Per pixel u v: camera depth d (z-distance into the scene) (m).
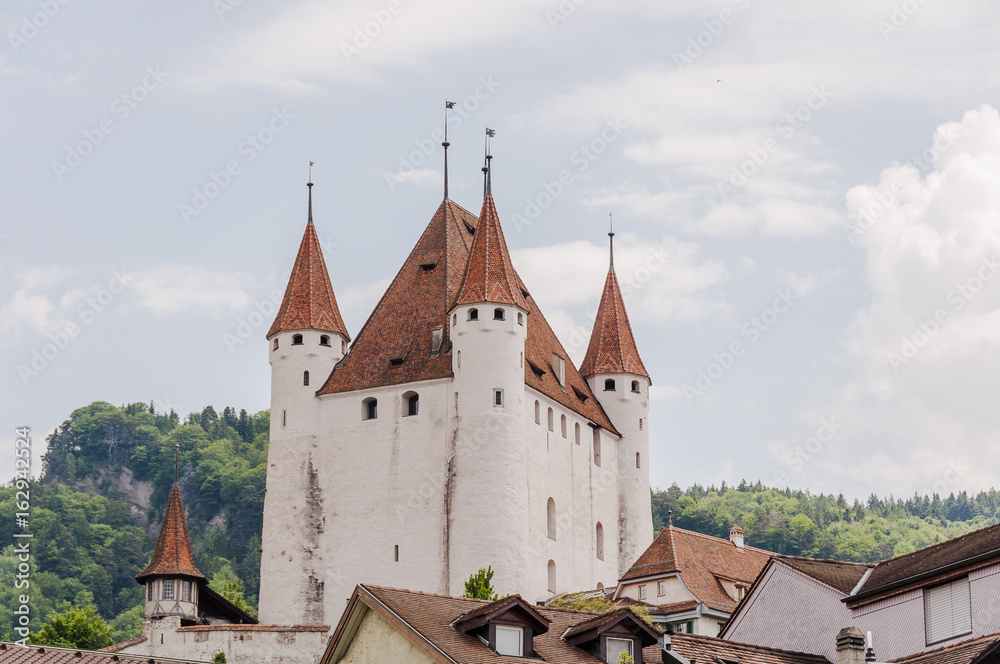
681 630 94.25
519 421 118.31
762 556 104.38
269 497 121.94
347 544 119.19
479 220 123.19
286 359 124.06
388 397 120.88
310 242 129.38
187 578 105.56
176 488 109.00
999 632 53.31
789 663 60.00
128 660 62.50
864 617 59.56
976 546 57.19
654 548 99.94
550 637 58.00
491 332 118.56
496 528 115.12
